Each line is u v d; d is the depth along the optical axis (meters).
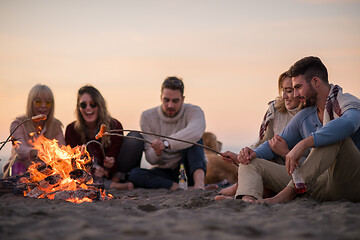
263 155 3.16
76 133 4.98
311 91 3.05
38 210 2.46
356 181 2.78
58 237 1.74
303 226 1.97
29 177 3.46
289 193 2.79
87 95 4.86
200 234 1.76
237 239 1.69
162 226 1.93
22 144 4.57
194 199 2.84
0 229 1.85
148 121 5.24
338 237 1.78
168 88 5.06
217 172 5.65
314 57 3.08
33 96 4.67
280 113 3.72
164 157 5.11
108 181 4.93
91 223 2.01
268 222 2.05
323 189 2.92
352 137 3.01
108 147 5.02
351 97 2.91
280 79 3.69
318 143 2.69
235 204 2.64
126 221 2.07
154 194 4.23
